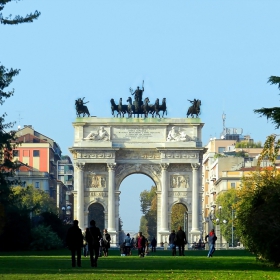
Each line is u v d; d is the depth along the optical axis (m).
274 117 92.69
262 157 104.56
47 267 106.06
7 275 86.69
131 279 80.88
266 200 105.00
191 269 101.62
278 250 102.06
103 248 168.88
